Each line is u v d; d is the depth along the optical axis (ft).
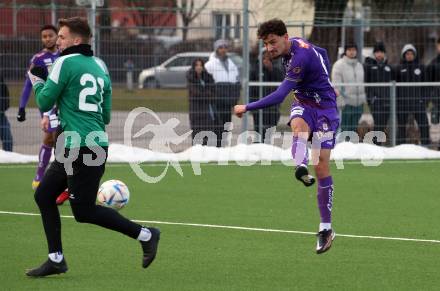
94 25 144.25
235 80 145.89
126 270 67.77
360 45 174.50
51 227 64.34
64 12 156.97
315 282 64.18
